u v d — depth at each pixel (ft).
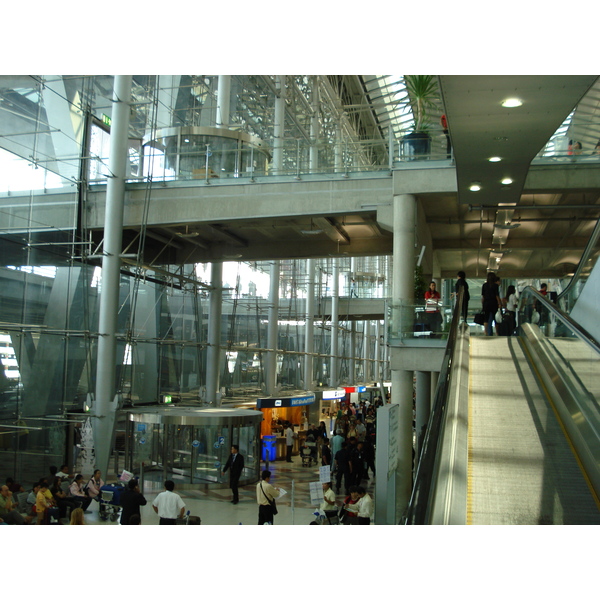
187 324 81.10
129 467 58.70
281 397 90.07
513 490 18.65
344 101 119.75
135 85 70.44
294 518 46.16
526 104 27.02
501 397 27.43
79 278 60.13
